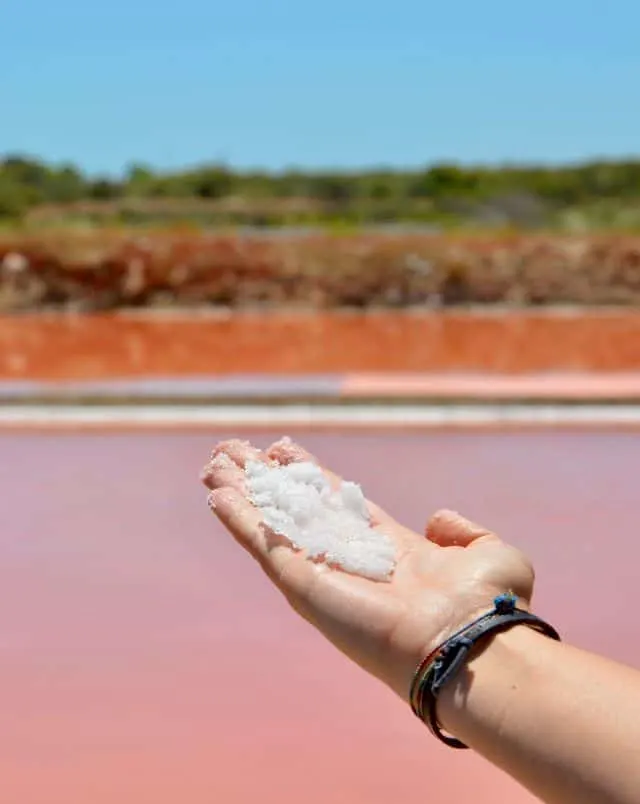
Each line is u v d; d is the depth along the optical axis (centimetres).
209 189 2111
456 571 72
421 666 65
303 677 178
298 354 772
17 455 369
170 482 330
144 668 183
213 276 1052
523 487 322
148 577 237
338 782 140
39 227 1591
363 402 442
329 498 88
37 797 136
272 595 222
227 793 137
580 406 441
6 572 241
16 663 185
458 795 136
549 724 60
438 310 1056
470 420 417
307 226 1845
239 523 81
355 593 71
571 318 805
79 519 288
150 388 472
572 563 247
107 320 802
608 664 63
